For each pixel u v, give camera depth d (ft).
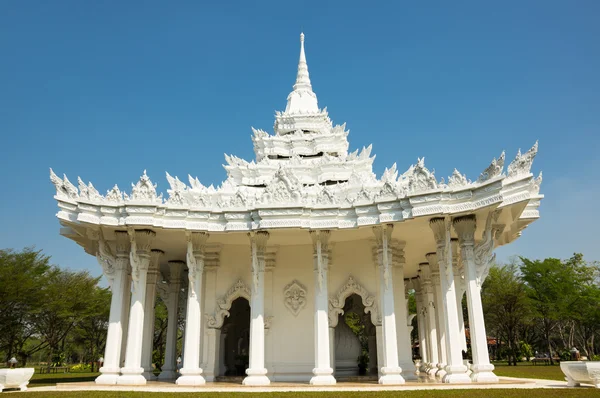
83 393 61.05
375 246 85.56
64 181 74.84
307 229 77.15
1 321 151.23
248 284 89.97
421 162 73.51
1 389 64.95
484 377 67.26
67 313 164.35
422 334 122.52
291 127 114.21
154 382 81.00
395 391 61.52
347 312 100.12
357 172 99.50
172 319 98.48
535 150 69.72
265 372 73.87
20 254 157.38
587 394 54.75
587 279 192.54
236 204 79.25
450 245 72.54
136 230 76.64
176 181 91.04
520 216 81.30
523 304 180.55
